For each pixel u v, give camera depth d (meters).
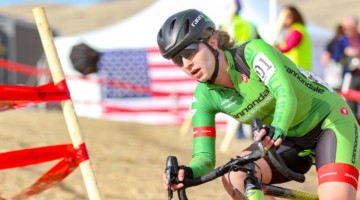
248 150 7.11
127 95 29.14
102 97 29.25
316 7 162.12
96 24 149.75
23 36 35.31
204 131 7.02
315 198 7.07
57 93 7.61
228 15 17.53
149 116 28.91
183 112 28.58
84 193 11.87
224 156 17.70
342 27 19.59
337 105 7.11
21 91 7.47
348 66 19.25
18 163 7.55
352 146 6.88
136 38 29.28
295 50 15.74
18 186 11.73
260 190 6.02
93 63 15.62
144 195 12.11
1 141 15.41
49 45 7.63
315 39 28.25
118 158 15.29
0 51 34.34
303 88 6.92
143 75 29.06
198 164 6.80
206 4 26.55
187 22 6.30
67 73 29.50
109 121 24.70
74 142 7.62
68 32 143.50
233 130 18.64
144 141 19.03
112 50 29.20
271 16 19.20
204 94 7.00
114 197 11.75
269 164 7.00
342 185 6.62
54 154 7.64
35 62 36.44
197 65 6.41
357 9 155.62
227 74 6.62
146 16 29.56
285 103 6.19
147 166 14.70
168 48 6.32
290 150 7.10
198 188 13.16
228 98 6.88
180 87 28.75
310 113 6.98
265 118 6.98
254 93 6.73
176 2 28.92
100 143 17.14
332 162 6.76
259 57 6.49
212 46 6.48
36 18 7.68
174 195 12.30
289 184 14.48
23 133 17.09
